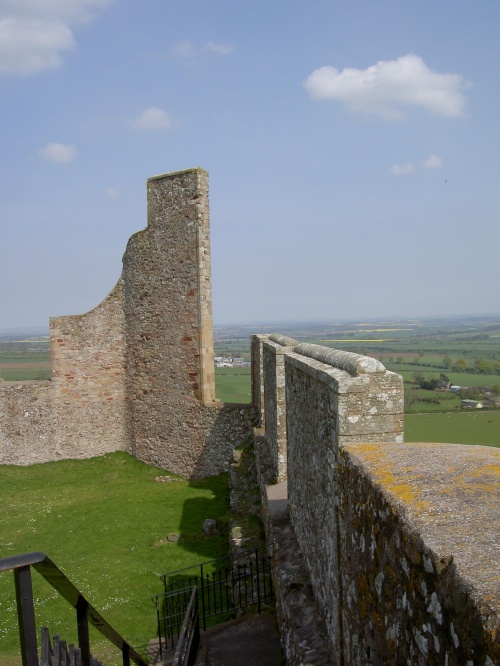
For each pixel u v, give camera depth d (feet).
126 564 33.76
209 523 37.68
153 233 55.11
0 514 45.39
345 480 13.01
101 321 60.90
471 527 8.21
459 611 6.86
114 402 61.52
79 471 58.13
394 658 9.41
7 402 61.67
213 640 22.39
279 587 20.89
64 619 27.43
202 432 53.06
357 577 11.91
